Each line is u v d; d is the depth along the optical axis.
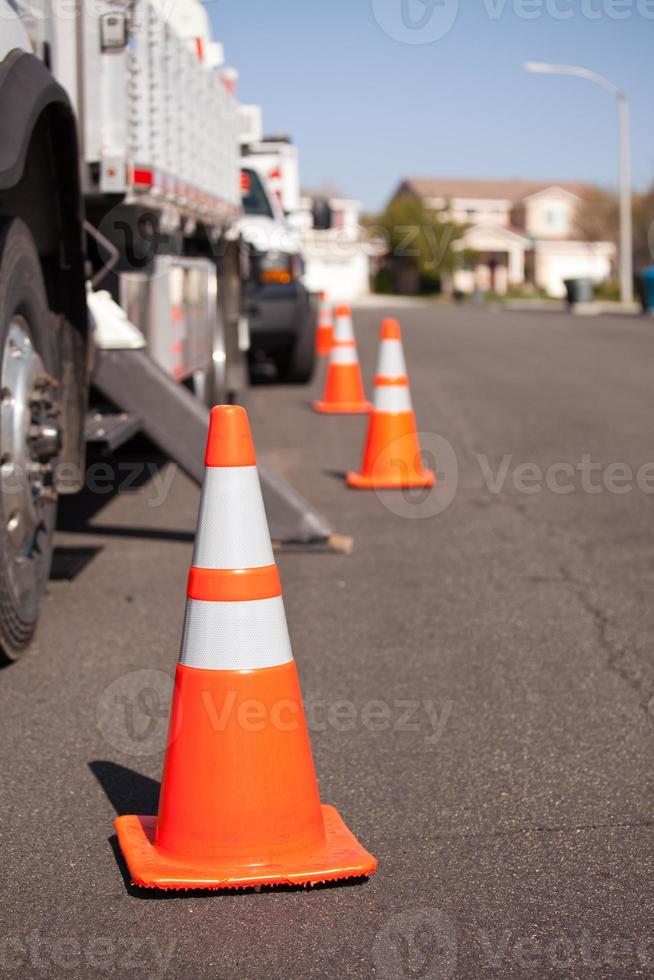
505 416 12.02
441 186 84.75
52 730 4.11
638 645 5.09
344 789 3.67
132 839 3.19
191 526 7.36
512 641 5.15
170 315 7.44
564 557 6.61
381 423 8.55
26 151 4.28
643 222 53.09
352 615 5.51
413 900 2.99
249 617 3.05
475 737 4.09
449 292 69.94
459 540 7.01
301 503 6.75
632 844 3.30
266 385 15.05
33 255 4.83
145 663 4.83
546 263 79.38
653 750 3.99
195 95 8.47
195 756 3.05
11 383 4.62
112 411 6.45
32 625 4.87
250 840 3.04
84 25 5.85
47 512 5.11
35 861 3.20
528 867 3.17
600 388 14.37
